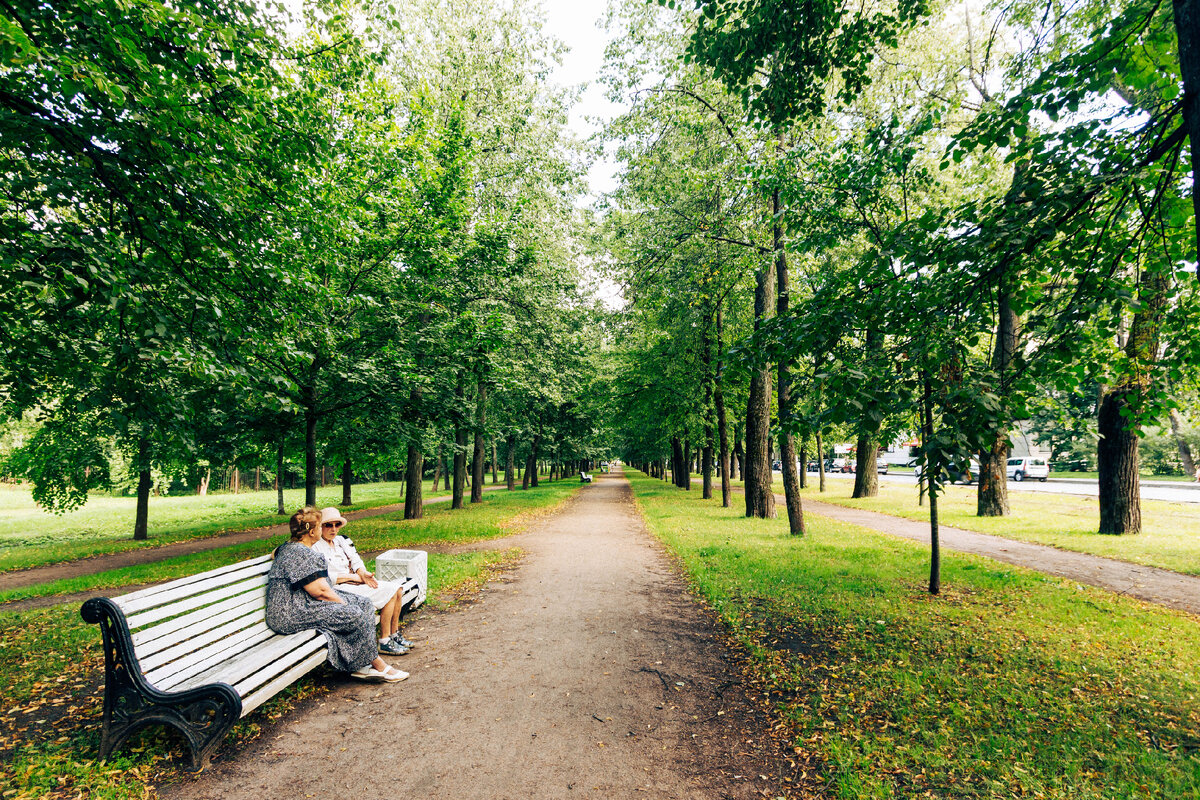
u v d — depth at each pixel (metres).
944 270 5.00
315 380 9.91
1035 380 5.18
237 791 3.02
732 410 21.19
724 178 12.71
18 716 3.92
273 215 6.62
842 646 5.29
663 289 13.96
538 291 16.86
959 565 8.75
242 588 4.21
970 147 5.22
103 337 5.92
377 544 11.91
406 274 11.91
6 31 3.40
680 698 4.30
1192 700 4.07
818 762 3.36
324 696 4.30
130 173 5.39
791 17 5.84
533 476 38.88
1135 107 4.73
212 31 5.00
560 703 4.20
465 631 5.97
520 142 17.92
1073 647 5.18
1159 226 4.79
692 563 9.30
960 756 3.34
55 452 15.23
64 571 11.50
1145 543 10.21
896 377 5.29
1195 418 6.23
